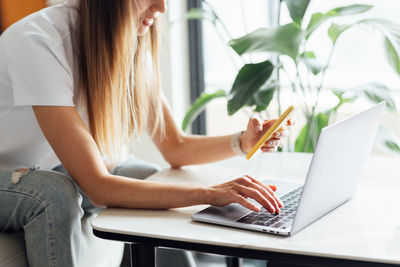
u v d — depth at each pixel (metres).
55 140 1.10
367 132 0.98
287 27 1.69
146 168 1.52
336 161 0.88
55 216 1.07
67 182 1.10
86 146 1.09
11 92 1.23
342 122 0.86
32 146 1.31
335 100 2.44
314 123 1.83
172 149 1.41
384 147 1.59
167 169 1.39
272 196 0.98
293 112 1.01
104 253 1.41
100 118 1.23
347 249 0.79
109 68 1.22
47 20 1.20
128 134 1.39
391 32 1.64
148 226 0.92
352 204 1.02
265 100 1.73
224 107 2.62
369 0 2.24
